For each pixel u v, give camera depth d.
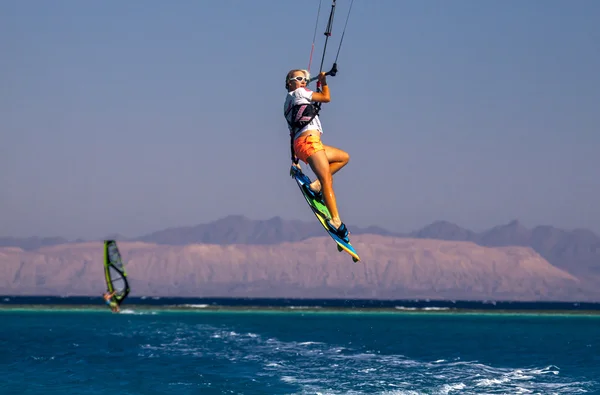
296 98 22.45
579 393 44.28
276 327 123.06
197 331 108.75
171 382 48.06
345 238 22.28
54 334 98.75
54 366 57.69
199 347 78.12
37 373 52.91
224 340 89.94
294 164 23.95
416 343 87.31
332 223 22.20
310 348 78.12
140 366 58.06
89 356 66.38
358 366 58.97
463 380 49.97
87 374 52.34
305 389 45.09
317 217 22.53
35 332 103.19
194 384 47.09
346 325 132.75
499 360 65.44
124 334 99.75
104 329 111.62
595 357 68.75
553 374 53.97
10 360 62.25
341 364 60.56
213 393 43.22
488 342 90.06
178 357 66.19
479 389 45.75
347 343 86.44
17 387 45.41
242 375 52.12
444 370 56.25
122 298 147.62
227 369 56.19
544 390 45.47
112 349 74.38
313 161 22.20
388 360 64.50
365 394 43.12
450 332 112.56
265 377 51.00
